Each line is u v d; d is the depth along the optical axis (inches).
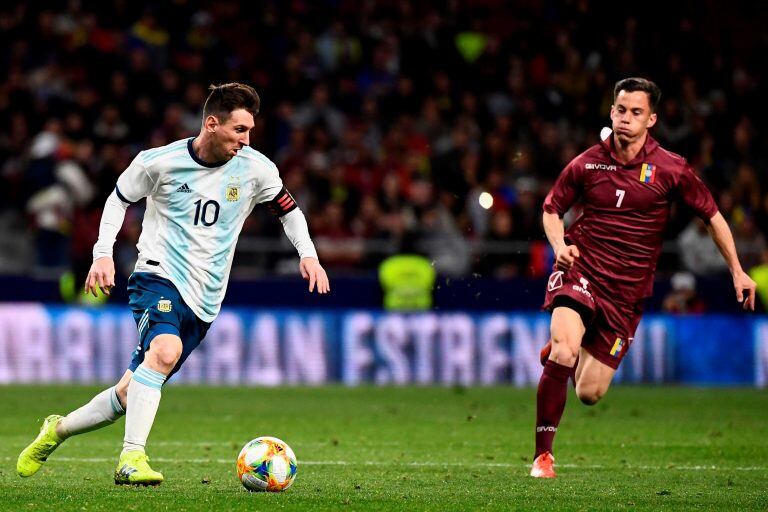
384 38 3083.2
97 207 2502.5
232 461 1179.3
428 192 2440.9
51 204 2437.3
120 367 2257.6
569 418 1711.4
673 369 2330.2
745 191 2573.8
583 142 2733.8
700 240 2410.2
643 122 1081.4
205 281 951.0
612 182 1107.9
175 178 942.4
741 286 1091.9
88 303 2356.1
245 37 3056.1
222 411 1764.3
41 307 2256.4
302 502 866.1
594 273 1122.7
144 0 3053.6
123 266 2407.7
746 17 2787.9
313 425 1587.1
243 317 2281.0
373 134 2856.8
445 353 2297.0
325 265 2395.4
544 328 2304.4
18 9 2982.3
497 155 2608.3
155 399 924.6
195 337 959.0
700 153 2672.2
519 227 2395.4
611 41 2822.3
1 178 2591.0
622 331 1138.7
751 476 1095.0
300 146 2682.1
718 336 2335.1
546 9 2898.6
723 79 2780.5
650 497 932.6
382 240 2412.6
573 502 896.3
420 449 1323.8
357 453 1279.5
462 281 2359.7
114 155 2546.8
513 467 1157.1
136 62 2778.1
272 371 2277.3
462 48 3011.8
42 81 2869.1
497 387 2234.3
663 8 2807.6
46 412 1694.1
